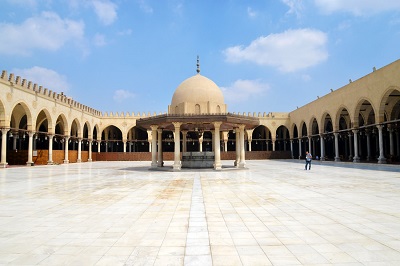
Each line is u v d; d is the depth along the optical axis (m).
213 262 4.09
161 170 21.72
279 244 4.81
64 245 4.86
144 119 22.73
